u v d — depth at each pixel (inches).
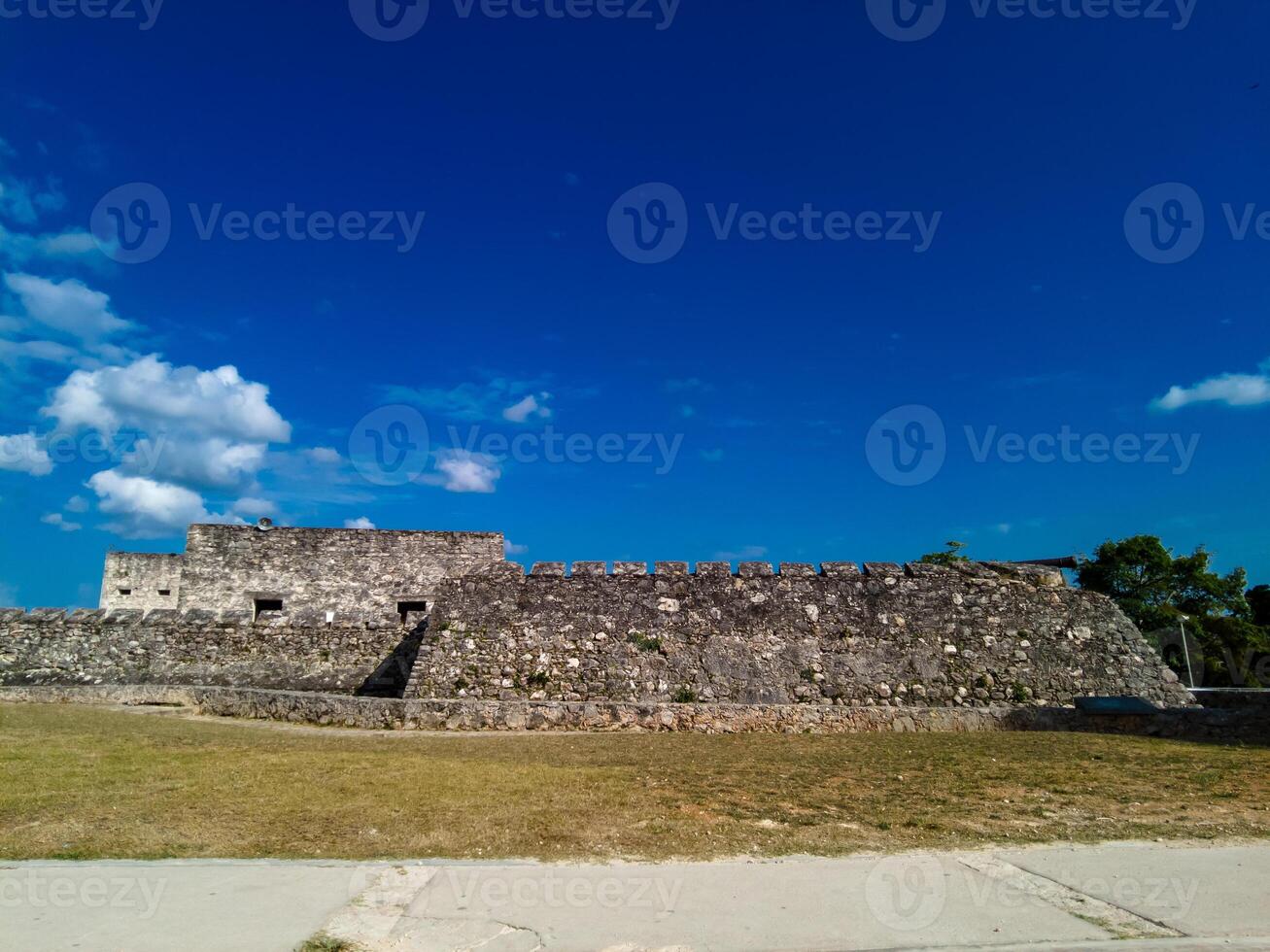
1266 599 1389.0
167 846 241.1
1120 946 181.8
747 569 794.2
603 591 771.4
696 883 219.3
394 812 284.0
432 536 1084.5
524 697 694.5
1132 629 770.2
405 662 852.6
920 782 361.4
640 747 483.2
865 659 732.7
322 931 182.1
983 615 767.7
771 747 487.2
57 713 601.0
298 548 1061.8
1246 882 226.4
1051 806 315.3
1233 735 540.1
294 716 615.2
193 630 851.4
